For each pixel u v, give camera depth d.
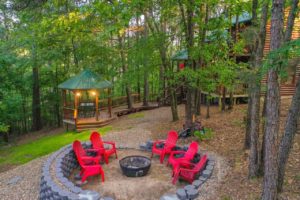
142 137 9.30
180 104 16.16
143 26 11.89
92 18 7.24
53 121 18.88
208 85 7.81
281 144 4.22
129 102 16.59
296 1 4.07
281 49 2.78
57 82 16.52
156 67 9.62
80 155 6.52
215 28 7.70
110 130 10.79
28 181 6.28
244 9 7.84
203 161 5.73
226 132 8.31
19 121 17.92
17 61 12.09
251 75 4.84
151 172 6.48
